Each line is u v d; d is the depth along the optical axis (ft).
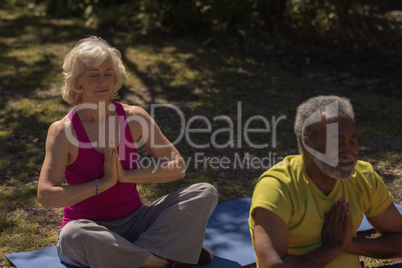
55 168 12.06
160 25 53.26
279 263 8.86
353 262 9.68
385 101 32.71
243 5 47.29
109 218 12.98
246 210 17.28
